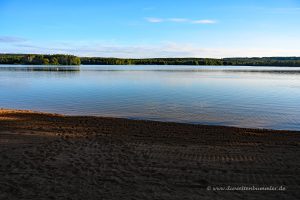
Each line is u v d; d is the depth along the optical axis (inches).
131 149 391.9
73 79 2006.6
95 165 327.6
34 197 249.6
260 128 589.6
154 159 350.6
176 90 1310.3
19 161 338.6
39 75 2482.8
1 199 245.0
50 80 1909.4
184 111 775.7
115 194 256.4
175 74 2810.0
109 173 305.0
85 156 358.9
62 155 362.0
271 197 254.1
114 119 627.8
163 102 936.3
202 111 777.6
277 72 3503.9
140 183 280.8
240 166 328.2
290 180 289.4
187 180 289.4
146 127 547.2
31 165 326.3
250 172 310.5
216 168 322.0
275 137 484.4
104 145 410.6
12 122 568.7
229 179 292.4
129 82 1759.4
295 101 974.4
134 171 311.1
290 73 3223.4
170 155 367.6
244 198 252.1
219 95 1128.8
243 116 714.8
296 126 611.5
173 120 660.7
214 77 2345.0
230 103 921.5
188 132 509.0
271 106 866.8
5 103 921.5
